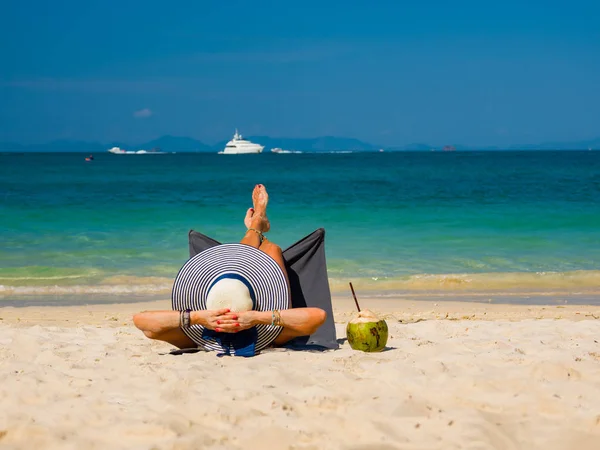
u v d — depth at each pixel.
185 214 22.39
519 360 5.28
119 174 54.59
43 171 60.19
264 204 6.59
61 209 23.05
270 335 5.73
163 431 3.80
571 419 4.05
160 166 78.25
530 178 46.88
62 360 5.45
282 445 3.67
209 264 5.72
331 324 6.22
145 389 4.56
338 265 13.36
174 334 5.72
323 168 72.25
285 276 5.73
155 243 15.84
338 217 21.78
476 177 49.03
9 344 6.21
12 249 14.78
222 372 4.92
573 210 23.16
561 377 4.81
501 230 18.48
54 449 3.66
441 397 4.42
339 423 3.94
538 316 8.82
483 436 3.77
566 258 14.23
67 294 10.85
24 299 10.42
